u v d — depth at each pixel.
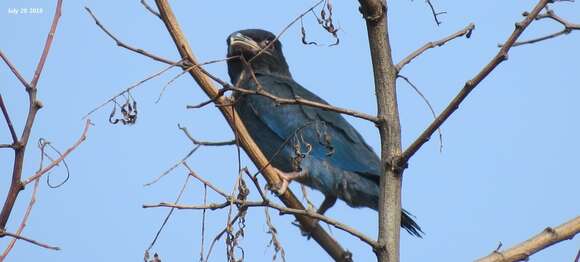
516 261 10.46
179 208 10.01
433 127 9.98
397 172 10.38
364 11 10.83
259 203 9.92
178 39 12.27
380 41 10.78
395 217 10.22
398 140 10.52
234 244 9.84
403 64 10.80
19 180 8.77
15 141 8.77
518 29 9.81
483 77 9.75
